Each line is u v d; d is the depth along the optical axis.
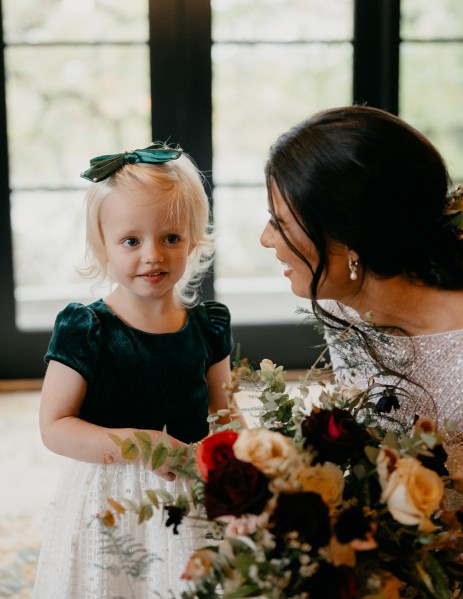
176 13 3.49
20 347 3.70
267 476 0.90
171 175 1.48
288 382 3.63
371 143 1.10
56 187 3.66
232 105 3.62
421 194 1.13
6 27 3.46
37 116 3.57
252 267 3.95
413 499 0.89
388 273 1.17
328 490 0.91
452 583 1.04
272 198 1.17
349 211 1.10
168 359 1.50
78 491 1.45
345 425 0.98
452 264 1.20
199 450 1.00
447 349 1.23
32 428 3.22
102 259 1.52
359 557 0.93
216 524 0.97
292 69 3.61
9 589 2.11
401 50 3.60
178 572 1.39
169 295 1.54
